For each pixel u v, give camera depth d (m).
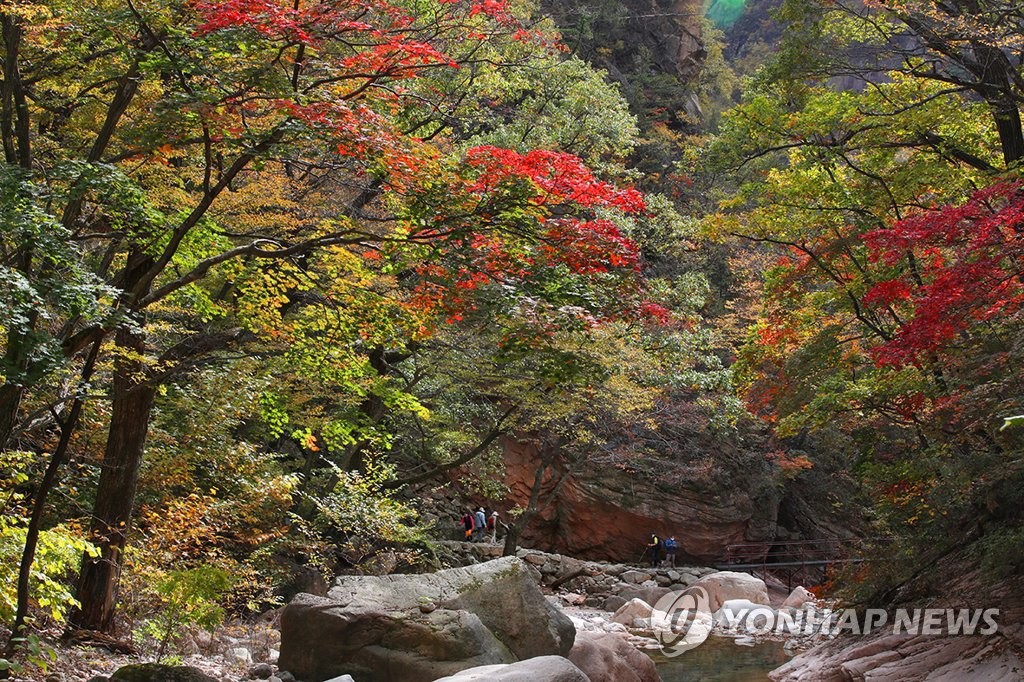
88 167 7.55
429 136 16.08
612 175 20.64
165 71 9.00
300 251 9.18
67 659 8.86
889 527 13.97
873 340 15.48
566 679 7.03
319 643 9.56
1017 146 15.12
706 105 49.94
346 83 10.08
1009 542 10.96
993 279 10.05
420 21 13.13
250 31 7.99
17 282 6.27
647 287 11.03
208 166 8.51
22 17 8.84
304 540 15.54
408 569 18.22
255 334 13.17
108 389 11.09
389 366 17.77
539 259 9.50
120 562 10.77
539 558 25.97
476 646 9.44
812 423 15.03
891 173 15.63
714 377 19.92
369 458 17.22
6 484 10.11
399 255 11.23
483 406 21.78
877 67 16.17
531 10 21.50
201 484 13.41
